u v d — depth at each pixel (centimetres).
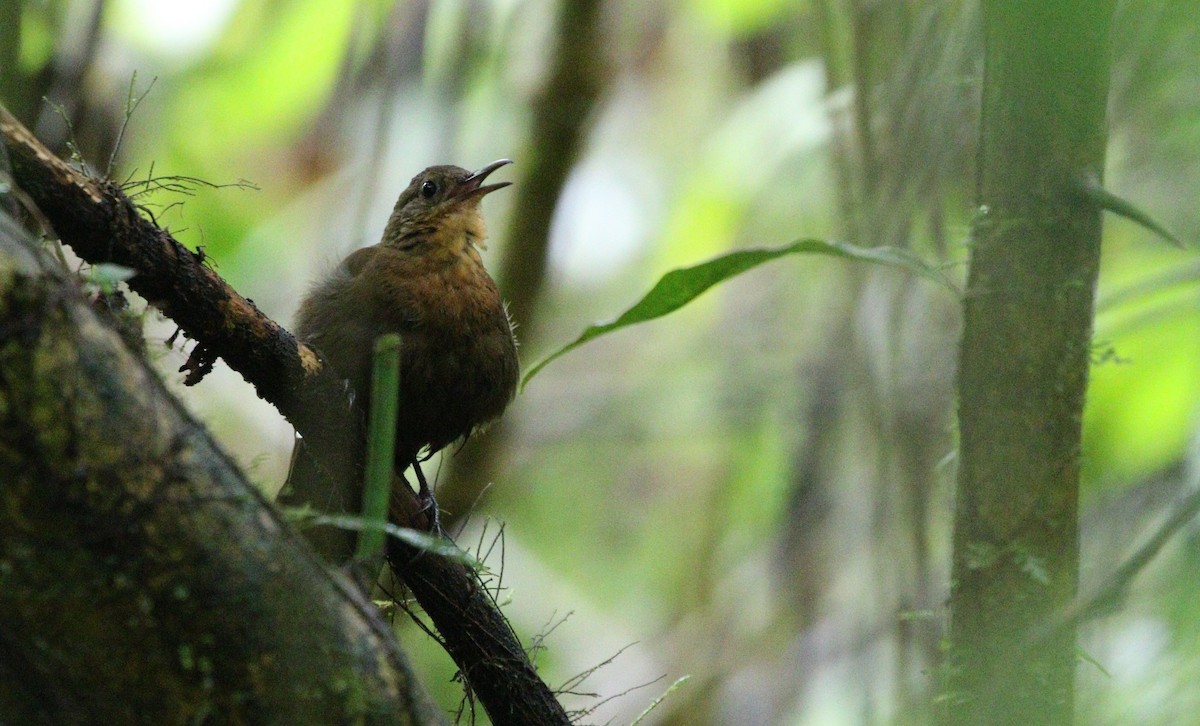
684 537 1686
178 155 1381
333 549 656
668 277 582
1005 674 492
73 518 363
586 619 1547
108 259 507
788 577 1295
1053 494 530
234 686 384
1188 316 1006
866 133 817
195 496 379
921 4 789
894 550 834
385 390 439
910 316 891
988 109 538
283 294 1455
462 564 625
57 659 377
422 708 420
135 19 1314
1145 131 946
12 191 414
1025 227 527
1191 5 750
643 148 1711
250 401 1415
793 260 1480
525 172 1360
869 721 886
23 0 869
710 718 1356
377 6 1257
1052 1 514
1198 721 580
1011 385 530
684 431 1580
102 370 369
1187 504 453
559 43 1348
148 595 372
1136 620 673
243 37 1350
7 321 353
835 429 1213
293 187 1503
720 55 1666
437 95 1359
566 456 1756
